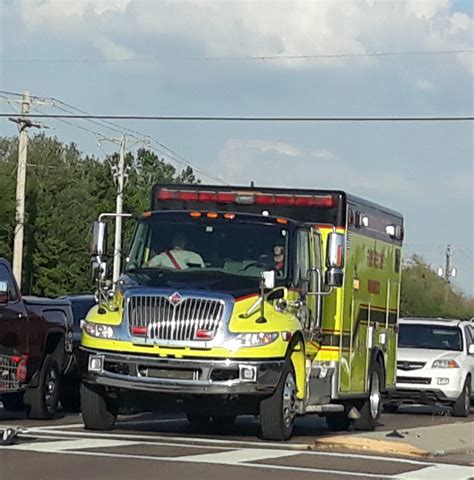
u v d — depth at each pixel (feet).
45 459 40.40
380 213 65.51
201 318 47.78
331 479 38.63
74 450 43.09
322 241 56.39
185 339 47.70
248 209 57.82
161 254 51.44
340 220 56.95
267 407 48.57
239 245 51.34
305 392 51.75
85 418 51.03
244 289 49.19
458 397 86.94
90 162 271.69
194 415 58.18
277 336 48.14
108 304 49.65
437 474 41.60
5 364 54.44
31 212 208.74
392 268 69.15
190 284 49.16
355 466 42.65
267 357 47.73
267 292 49.37
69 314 61.57
